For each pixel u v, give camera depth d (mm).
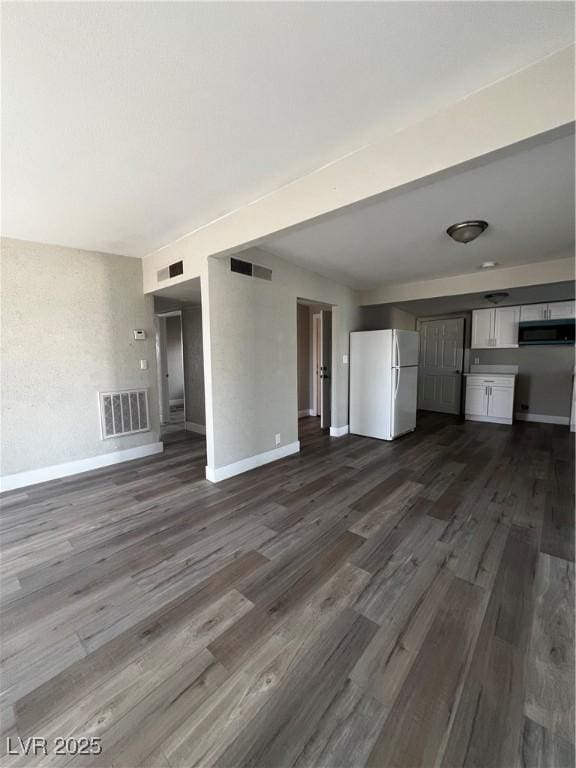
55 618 1606
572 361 5535
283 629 1527
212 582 1846
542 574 1878
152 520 2529
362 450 4312
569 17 1104
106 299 3699
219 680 1290
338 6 1059
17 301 3111
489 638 1461
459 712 1163
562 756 1034
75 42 1161
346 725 1129
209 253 2896
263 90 1404
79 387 3531
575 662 1341
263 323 3609
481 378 5988
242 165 1970
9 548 2180
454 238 2828
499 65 1299
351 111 1542
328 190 1975
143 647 1440
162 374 5988
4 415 3076
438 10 1078
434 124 1552
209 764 1033
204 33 1145
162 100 1444
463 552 2092
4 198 2297
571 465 3654
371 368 4918
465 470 3543
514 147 1378
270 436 3828
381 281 4801
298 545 2188
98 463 3707
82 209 2516
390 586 1798
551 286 4031
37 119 1538
